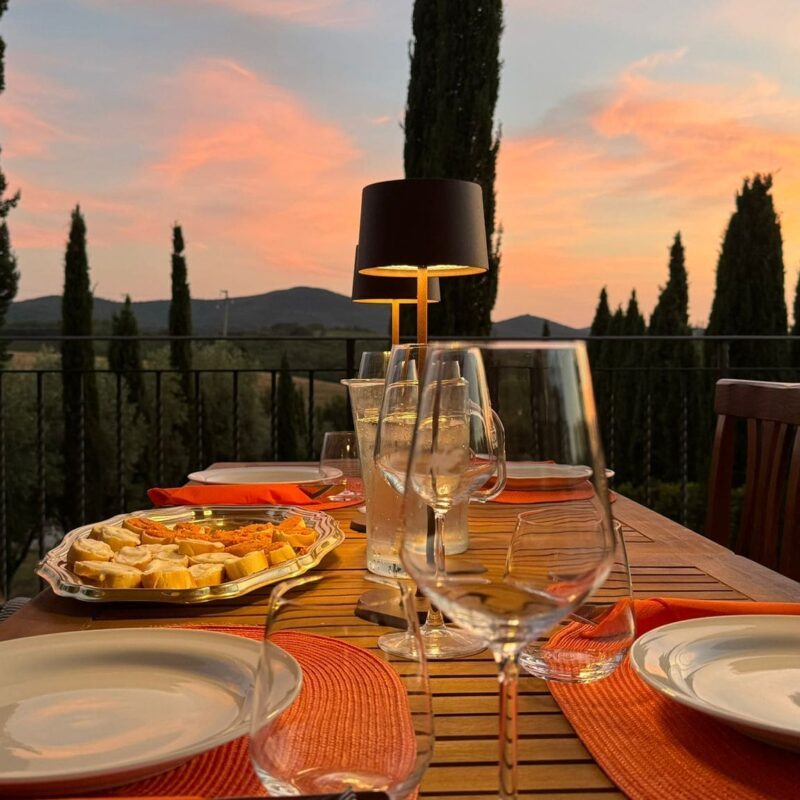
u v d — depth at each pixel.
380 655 0.47
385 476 0.92
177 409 13.08
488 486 0.56
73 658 0.66
